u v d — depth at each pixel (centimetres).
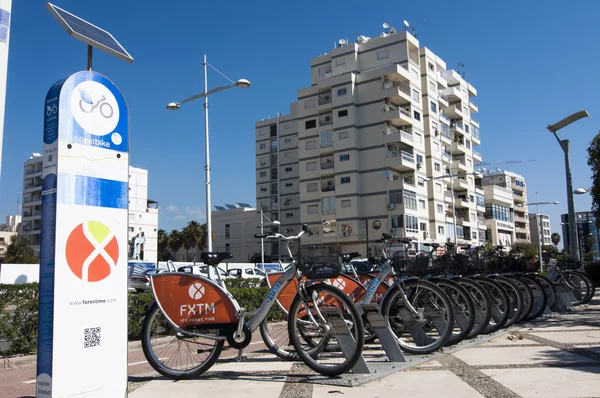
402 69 5100
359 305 596
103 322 398
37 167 8138
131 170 8250
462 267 804
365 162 5153
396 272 654
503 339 762
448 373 531
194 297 555
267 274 720
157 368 555
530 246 6931
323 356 559
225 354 711
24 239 6781
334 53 5522
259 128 7569
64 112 390
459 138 6644
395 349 593
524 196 10556
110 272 407
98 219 403
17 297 766
